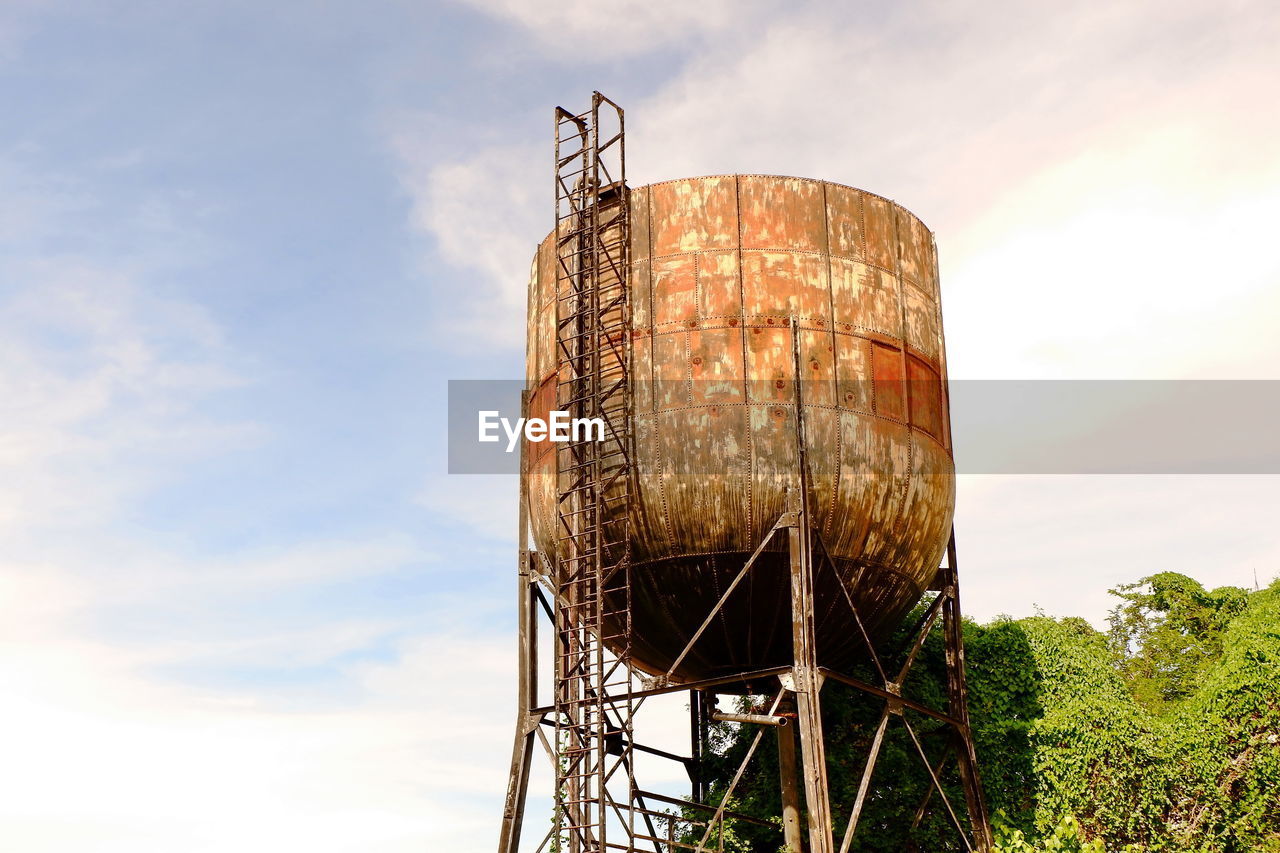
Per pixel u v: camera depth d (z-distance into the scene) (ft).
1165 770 96.78
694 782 99.96
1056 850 84.94
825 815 67.31
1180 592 143.84
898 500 75.72
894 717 98.89
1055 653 104.12
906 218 83.41
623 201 78.84
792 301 75.92
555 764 75.15
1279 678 97.55
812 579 72.13
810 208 78.38
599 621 73.41
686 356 74.84
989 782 98.17
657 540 73.72
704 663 78.28
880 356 77.71
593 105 81.82
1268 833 95.66
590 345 77.56
